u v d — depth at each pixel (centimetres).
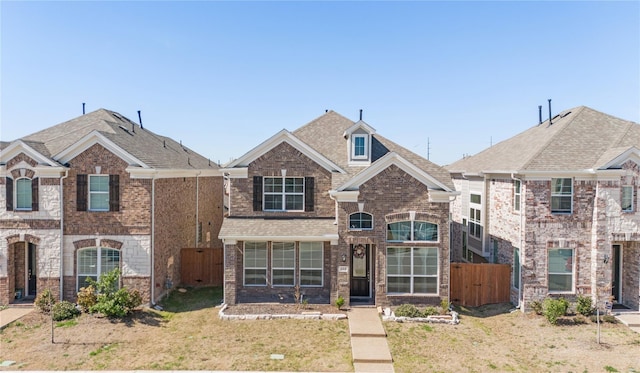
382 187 1948
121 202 1959
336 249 1956
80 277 1973
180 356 1433
